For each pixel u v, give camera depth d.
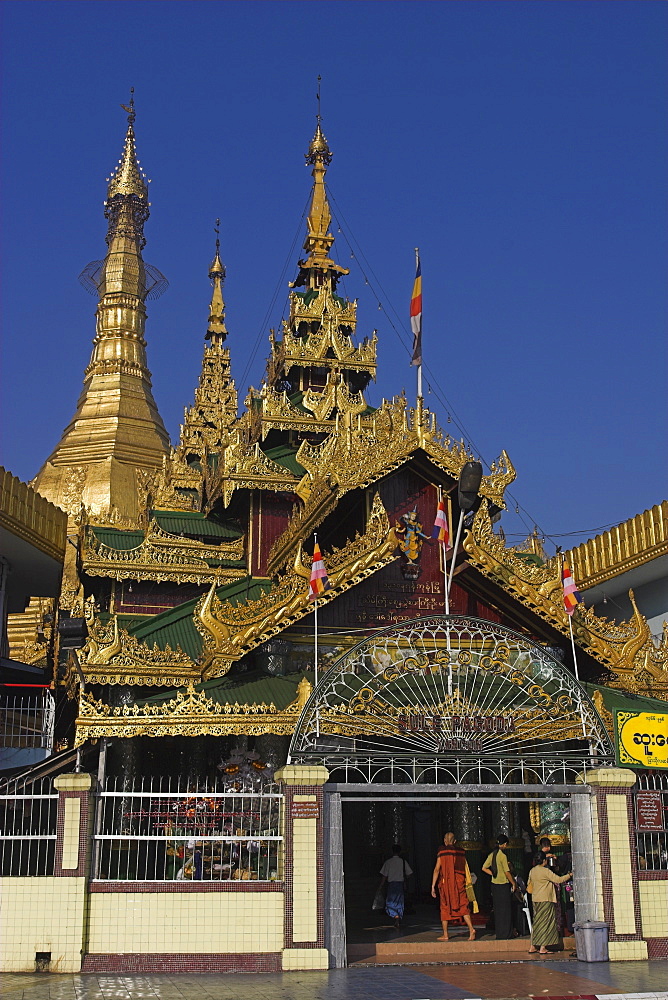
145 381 67.06
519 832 28.39
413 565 29.42
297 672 27.80
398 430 29.73
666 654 29.33
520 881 25.28
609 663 28.55
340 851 21.58
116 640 25.92
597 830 22.31
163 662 26.05
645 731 23.50
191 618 31.09
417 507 30.09
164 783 28.33
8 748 31.23
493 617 29.86
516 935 24.42
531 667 25.42
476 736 22.72
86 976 19.72
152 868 23.88
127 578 34.12
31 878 20.48
